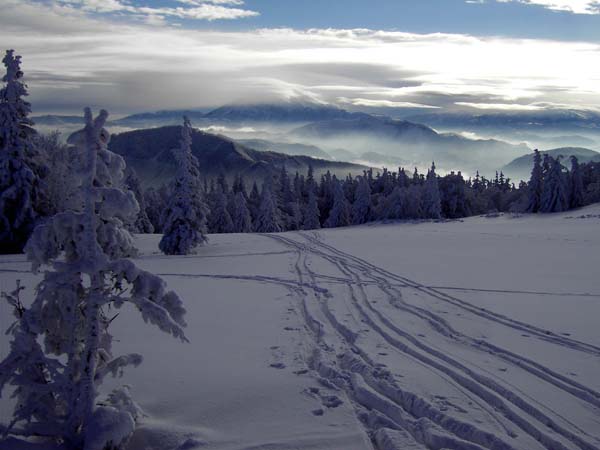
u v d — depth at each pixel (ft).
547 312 39.04
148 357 27.35
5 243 92.89
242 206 228.43
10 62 93.50
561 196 201.05
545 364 25.55
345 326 34.17
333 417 19.26
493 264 69.72
